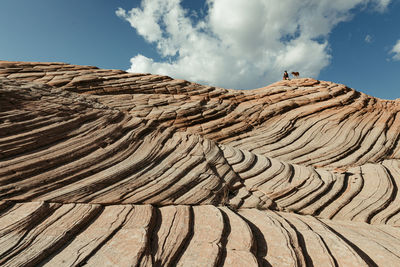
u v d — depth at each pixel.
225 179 12.56
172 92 27.34
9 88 11.35
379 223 11.63
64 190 8.34
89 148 10.66
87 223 7.26
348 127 24.73
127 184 9.62
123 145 11.82
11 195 7.48
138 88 25.97
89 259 5.73
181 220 7.95
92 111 13.20
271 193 12.46
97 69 28.58
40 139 9.82
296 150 21.17
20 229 6.27
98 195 8.64
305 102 28.98
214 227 7.80
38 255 5.58
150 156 11.85
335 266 6.39
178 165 11.97
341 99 29.11
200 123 23.70
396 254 7.48
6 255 5.44
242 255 6.34
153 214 8.11
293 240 7.47
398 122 26.11
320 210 12.32
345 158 20.62
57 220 7.00
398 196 13.70
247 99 29.45
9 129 9.41
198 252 6.41
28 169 8.42
